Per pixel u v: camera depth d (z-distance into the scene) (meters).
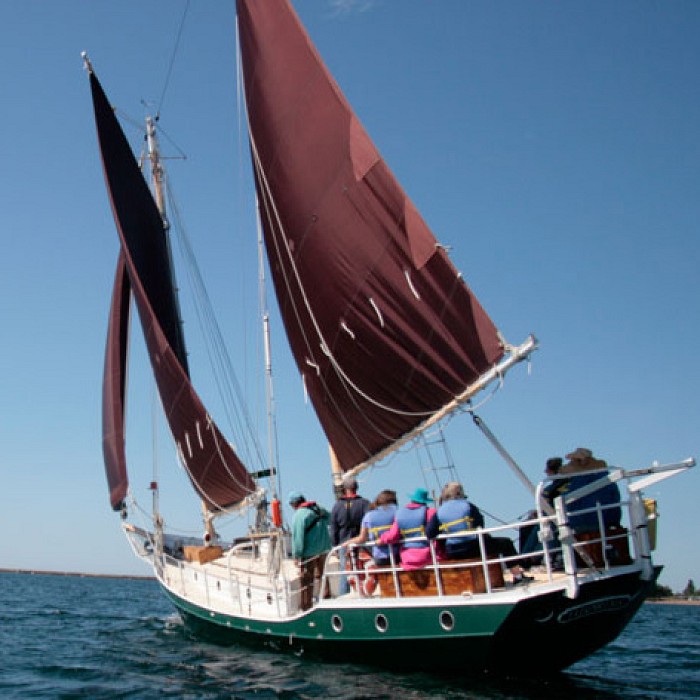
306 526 13.27
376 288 14.99
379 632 11.54
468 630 10.46
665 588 70.69
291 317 17.06
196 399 21.28
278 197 16.86
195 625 18.06
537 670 10.94
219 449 21.36
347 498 13.18
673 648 17.69
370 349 15.38
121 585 91.12
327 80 15.53
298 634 13.11
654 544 10.70
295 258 16.53
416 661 11.32
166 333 25.86
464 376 14.02
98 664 14.44
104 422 25.61
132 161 25.59
